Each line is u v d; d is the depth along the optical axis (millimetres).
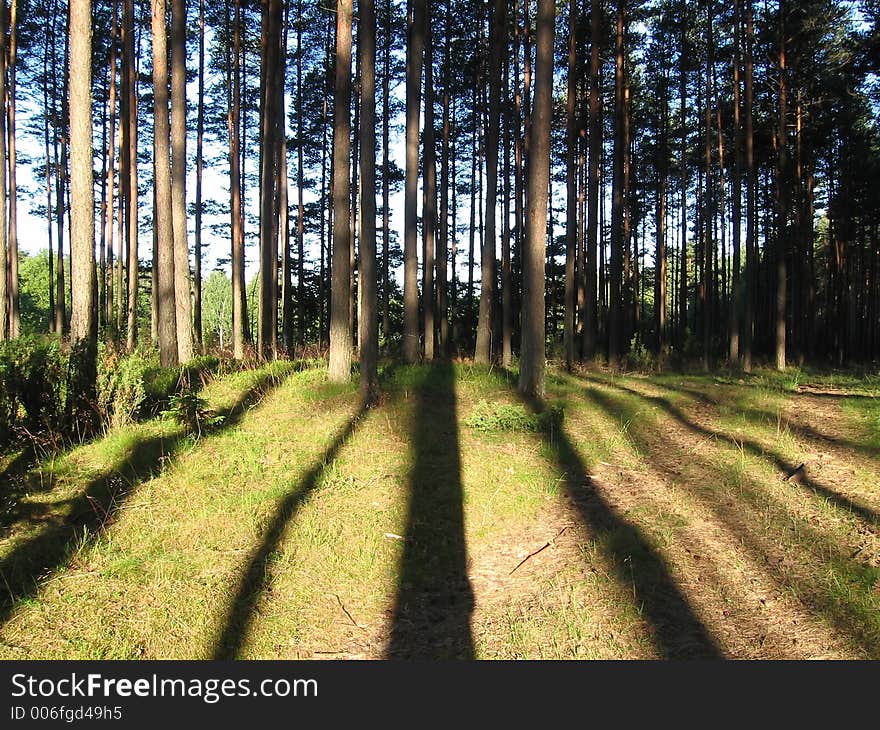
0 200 14734
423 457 7664
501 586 5211
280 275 31047
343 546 5684
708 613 4461
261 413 9203
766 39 21422
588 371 16125
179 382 10680
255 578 5121
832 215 32656
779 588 4637
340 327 10594
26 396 7504
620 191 18688
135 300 22297
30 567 5004
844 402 10188
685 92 25234
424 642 4508
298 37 24312
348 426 8633
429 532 6043
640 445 8352
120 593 4773
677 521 5930
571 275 16359
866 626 4020
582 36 20422
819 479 6652
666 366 20031
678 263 40031
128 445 7441
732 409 9891
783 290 20656
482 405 9242
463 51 23672
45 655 4113
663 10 23859
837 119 25266
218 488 6555
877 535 5215
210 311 72938
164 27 12867
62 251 26828
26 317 48469
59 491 6316
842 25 21297
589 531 5934
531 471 7379
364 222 9875
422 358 16734
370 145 10008
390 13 21391
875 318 42469
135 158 21766
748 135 20312
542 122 10188
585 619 4566
